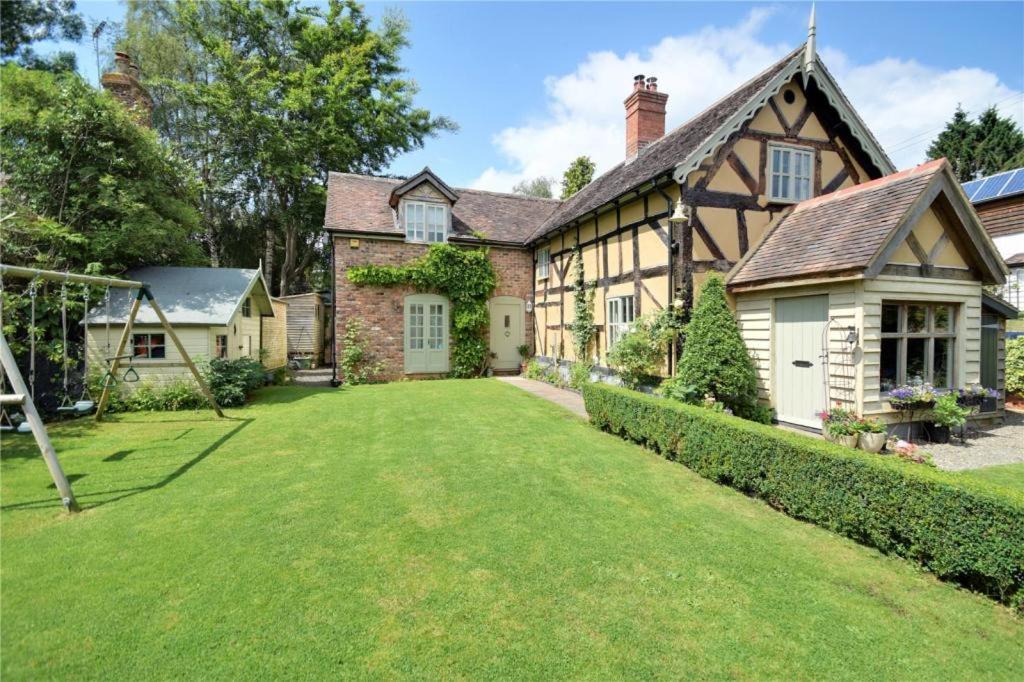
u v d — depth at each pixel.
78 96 9.52
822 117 9.27
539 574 3.21
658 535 3.82
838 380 6.55
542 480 5.08
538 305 15.26
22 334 8.34
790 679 2.30
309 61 21.06
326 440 6.72
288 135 20.09
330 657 2.38
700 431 5.26
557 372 13.31
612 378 10.62
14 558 3.32
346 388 12.35
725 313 7.57
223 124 19.50
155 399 8.90
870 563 3.43
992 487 3.08
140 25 20.19
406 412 8.79
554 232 13.18
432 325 14.48
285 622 2.65
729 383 7.35
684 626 2.69
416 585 3.05
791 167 9.10
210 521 3.97
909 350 6.88
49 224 8.52
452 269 14.28
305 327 21.23
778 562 3.42
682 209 7.99
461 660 2.38
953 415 6.54
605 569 3.29
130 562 3.28
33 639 2.49
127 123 9.97
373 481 5.02
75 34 19.11
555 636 2.58
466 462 5.71
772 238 8.31
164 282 10.42
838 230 6.97
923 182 6.34
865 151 9.17
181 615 2.70
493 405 9.58
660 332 8.53
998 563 2.88
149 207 10.34
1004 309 8.09
